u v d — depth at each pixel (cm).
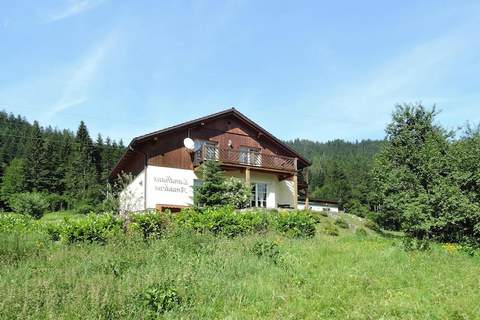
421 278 1091
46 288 865
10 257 1196
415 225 2297
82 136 8500
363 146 19550
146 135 2798
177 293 887
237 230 1695
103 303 795
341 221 2778
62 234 1495
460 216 2142
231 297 921
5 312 740
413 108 2933
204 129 3080
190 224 1634
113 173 3744
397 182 2664
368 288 995
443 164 2402
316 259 1262
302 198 4128
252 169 3078
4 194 6366
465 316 812
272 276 1074
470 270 1203
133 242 1352
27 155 7338
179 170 2909
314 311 853
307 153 18012
